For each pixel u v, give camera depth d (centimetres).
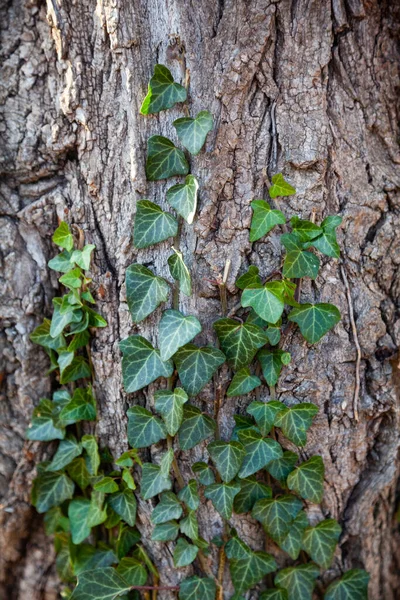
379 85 62
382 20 60
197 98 58
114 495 65
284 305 61
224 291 60
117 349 63
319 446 65
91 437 65
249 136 59
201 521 64
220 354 59
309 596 66
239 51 57
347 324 62
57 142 62
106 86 60
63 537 70
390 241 63
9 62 62
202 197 59
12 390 68
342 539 68
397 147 63
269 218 58
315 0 58
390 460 67
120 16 57
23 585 74
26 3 61
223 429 63
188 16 57
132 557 67
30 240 65
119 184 61
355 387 64
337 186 61
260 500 62
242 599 65
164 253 60
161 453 63
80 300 62
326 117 60
